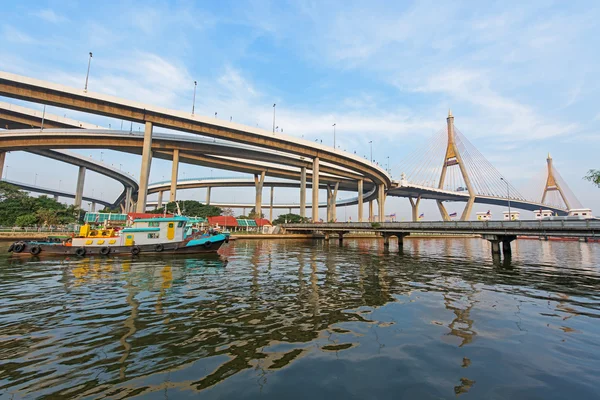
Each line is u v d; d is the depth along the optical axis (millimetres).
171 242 30375
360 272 21594
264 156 89938
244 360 7230
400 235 45562
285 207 185125
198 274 19578
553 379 6469
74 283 16188
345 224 57219
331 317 10695
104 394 5703
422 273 21562
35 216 53625
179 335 8789
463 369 6883
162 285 15906
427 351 7852
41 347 7840
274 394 5766
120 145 71250
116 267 21953
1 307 11570
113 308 11508
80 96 57656
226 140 75875
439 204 144750
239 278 18344
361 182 114188
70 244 28438
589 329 9711
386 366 6988
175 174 77062
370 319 10500
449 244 68750
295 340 8523
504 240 32938
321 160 92062
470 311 11656
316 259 30125
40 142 65500
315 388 5992
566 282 18469
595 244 73125
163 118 66062
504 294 14797
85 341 8281
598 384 6270
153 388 5938
